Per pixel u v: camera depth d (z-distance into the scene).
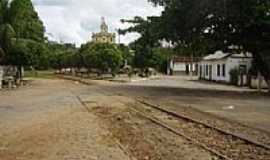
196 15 41.75
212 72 75.81
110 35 177.25
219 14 40.19
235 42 43.50
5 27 56.31
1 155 13.04
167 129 18.78
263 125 19.72
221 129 18.20
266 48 42.28
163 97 36.56
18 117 23.12
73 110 26.61
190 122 21.11
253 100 33.41
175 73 122.69
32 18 71.38
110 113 25.08
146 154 13.27
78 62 114.06
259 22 39.47
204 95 38.66
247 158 12.67
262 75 45.69
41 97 37.03
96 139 15.85
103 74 99.56
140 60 107.69
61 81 70.69
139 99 34.62
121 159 12.39
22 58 59.56
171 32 45.00
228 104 30.16
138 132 17.92
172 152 13.55
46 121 21.28
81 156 12.77
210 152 13.48
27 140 15.74
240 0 39.25
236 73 61.00
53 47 143.75
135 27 50.62
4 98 35.97
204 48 47.22
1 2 58.66
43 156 12.83
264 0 39.19
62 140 15.63
